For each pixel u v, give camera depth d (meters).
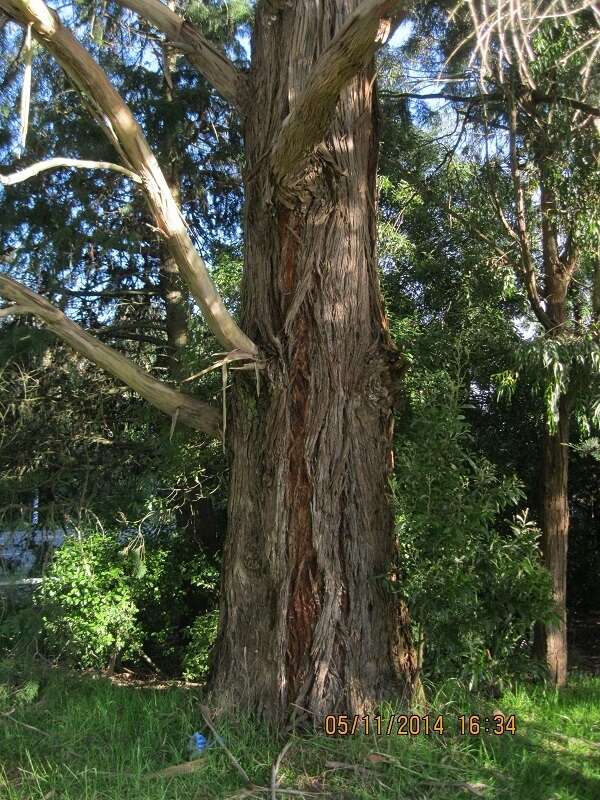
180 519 9.52
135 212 9.98
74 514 9.20
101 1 9.67
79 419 9.70
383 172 9.18
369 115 6.02
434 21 8.77
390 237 8.42
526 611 5.70
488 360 8.21
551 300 7.97
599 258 7.44
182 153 10.20
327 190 5.68
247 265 6.05
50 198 9.65
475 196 8.48
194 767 4.89
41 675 7.15
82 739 5.43
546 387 6.73
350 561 5.56
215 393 7.48
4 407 9.38
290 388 5.63
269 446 5.65
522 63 5.34
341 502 5.58
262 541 5.63
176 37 6.35
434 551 5.50
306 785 4.69
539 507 8.50
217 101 10.17
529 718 6.02
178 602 9.23
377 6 4.36
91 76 4.48
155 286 10.77
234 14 9.44
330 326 5.66
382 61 9.33
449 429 5.66
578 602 11.62
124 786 4.67
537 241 8.70
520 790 4.66
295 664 5.46
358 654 5.49
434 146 9.55
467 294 8.18
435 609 5.43
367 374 5.77
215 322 5.33
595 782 4.82
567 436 7.94
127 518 9.03
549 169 7.51
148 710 5.89
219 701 5.59
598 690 7.11
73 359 9.68
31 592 8.70
